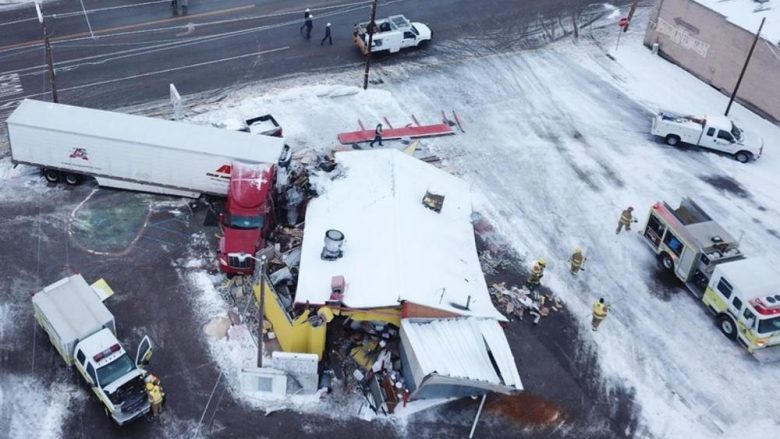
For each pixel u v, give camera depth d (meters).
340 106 40.25
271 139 33.31
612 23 50.47
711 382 28.75
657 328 30.67
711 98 44.41
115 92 39.41
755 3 44.69
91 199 33.34
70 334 25.27
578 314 30.83
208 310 28.91
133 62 41.81
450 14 49.41
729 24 42.75
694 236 31.66
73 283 27.16
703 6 43.94
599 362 29.00
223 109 38.94
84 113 33.09
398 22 44.94
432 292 27.95
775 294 29.34
